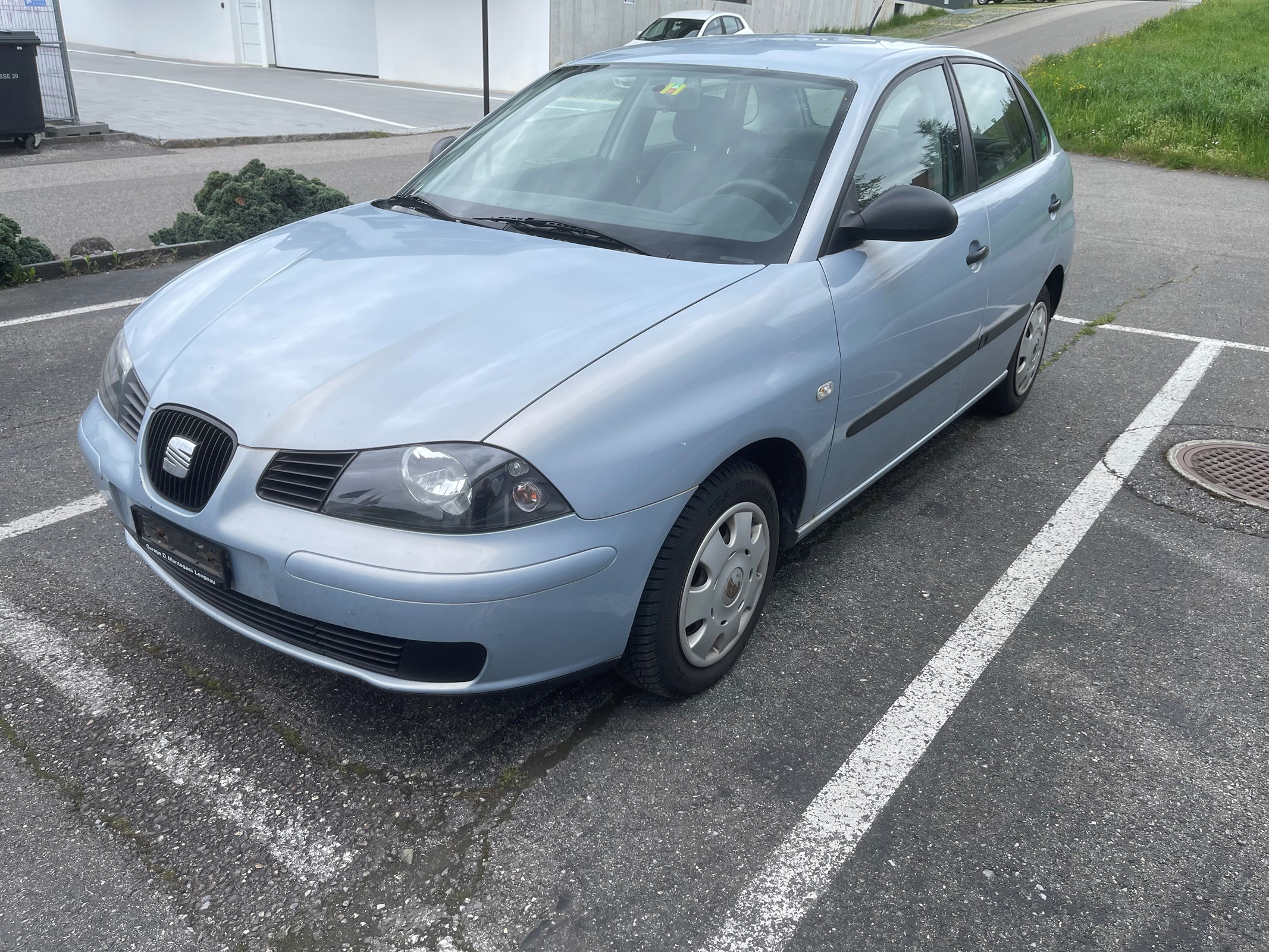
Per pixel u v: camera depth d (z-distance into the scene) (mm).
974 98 4062
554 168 3344
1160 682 2941
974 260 3662
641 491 2266
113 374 2709
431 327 2436
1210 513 4023
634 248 2889
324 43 25344
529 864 2188
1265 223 10219
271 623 2352
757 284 2686
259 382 2338
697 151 3189
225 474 2246
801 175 3012
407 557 2086
